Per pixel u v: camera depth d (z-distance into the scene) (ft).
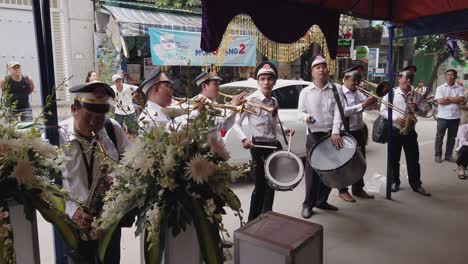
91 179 6.12
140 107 5.89
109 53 26.37
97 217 5.66
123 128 7.16
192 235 5.16
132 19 24.80
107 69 25.49
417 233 11.10
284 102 16.66
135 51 26.48
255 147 10.37
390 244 10.41
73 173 5.99
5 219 4.44
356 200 13.96
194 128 5.16
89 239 5.74
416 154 14.55
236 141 14.32
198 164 4.89
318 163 10.75
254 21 9.76
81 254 6.10
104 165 5.77
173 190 4.99
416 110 14.96
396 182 14.92
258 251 5.66
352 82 13.25
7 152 4.55
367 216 12.40
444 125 19.47
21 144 4.69
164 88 7.64
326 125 12.05
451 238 10.77
